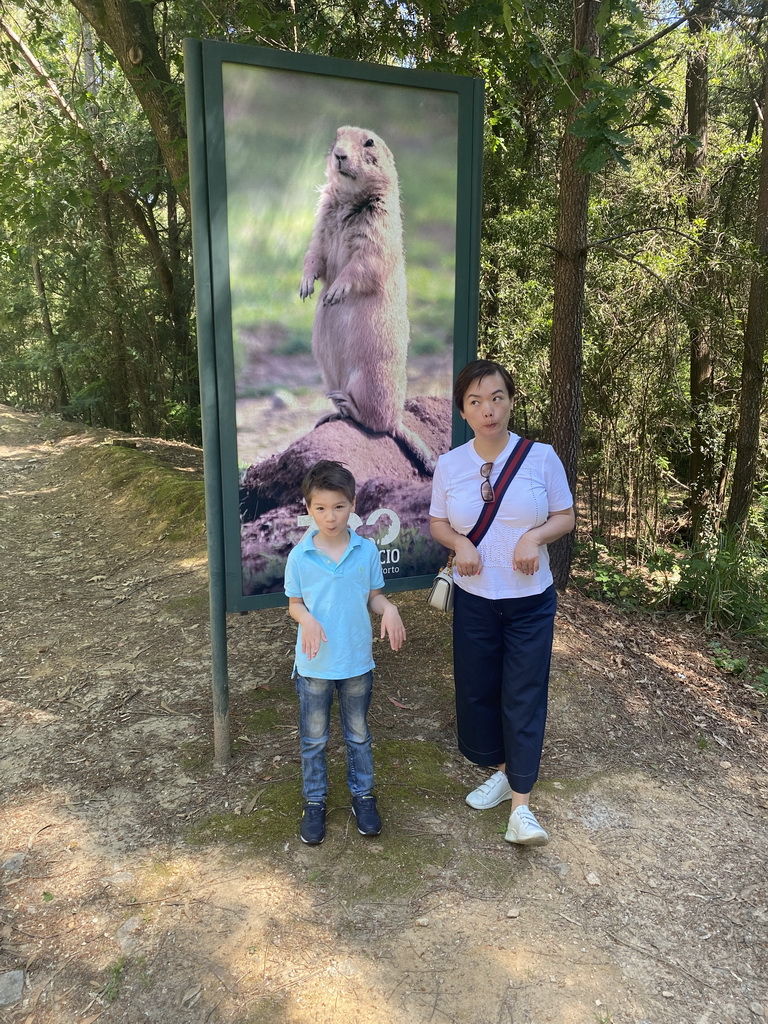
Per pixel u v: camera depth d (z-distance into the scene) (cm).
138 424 1484
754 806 329
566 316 527
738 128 1035
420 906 243
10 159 775
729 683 479
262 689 391
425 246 318
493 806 295
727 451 899
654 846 287
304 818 270
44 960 219
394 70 296
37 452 1120
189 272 1283
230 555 301
